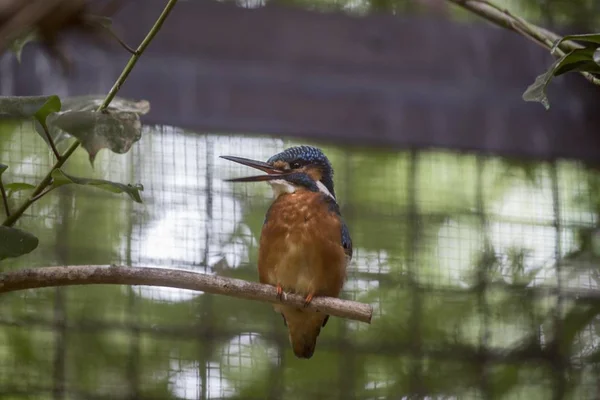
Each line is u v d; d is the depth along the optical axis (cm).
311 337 906
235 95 1110
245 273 1116
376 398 1137
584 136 1179
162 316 1119
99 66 1088
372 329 1154
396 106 1143
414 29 1173
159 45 1109
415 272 1166
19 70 1074
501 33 1188
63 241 1101
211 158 1134
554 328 1170
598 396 1149
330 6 1160
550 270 1180
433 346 1155
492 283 1176
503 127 1164
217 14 1128
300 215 871
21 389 1073
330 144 1147
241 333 1130
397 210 1173
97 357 1098
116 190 604
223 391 1112
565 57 599
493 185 1196
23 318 1088
